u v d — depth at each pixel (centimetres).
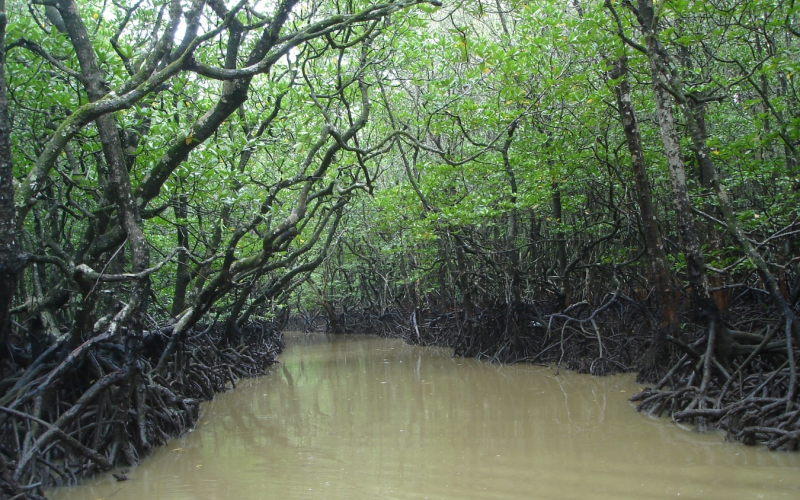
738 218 1116
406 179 2133
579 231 1535
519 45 1273
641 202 1031
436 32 1397
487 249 1809
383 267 2786
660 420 864
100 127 714
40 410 694
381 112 1809
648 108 1420
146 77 648
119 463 730
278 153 1396
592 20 1095
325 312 3228
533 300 1667
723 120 1523
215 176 959
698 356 916
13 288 522
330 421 969
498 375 1397
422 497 584
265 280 2178
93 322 814
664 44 1100
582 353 1429
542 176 1400
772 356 871
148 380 866
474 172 1596
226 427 962
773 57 1022
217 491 629
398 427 898
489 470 664
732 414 754
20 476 595
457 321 1941
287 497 600
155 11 1165
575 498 567
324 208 1422
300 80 1398
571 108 1434
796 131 988
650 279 1462
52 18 863
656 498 558
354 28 1258
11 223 512
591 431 819
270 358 1880
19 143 961
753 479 595
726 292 1242
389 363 1731
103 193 858
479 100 1866
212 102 1102
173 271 1493
